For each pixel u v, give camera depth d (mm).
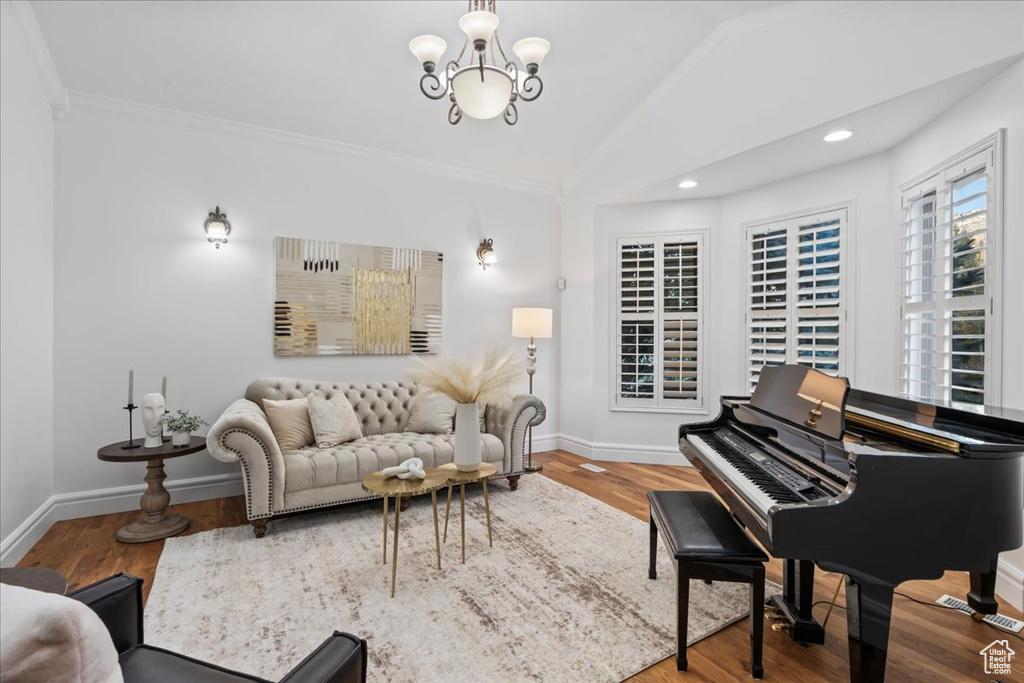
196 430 3410
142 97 3201
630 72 3564
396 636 1853
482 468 2559
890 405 2234
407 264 4238
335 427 3350
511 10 2891
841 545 1407
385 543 2467
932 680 1624
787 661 1729
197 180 3453
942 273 2686
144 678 1024
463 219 4586
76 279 3094
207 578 2305
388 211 4211
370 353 4055
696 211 4449
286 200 3768
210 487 3490
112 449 2838
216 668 1069
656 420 4566
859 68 2648
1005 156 2236
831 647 1813
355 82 3363
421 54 2152
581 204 4832
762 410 2162
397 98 3562
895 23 2512
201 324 3465
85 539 2766
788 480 1716
